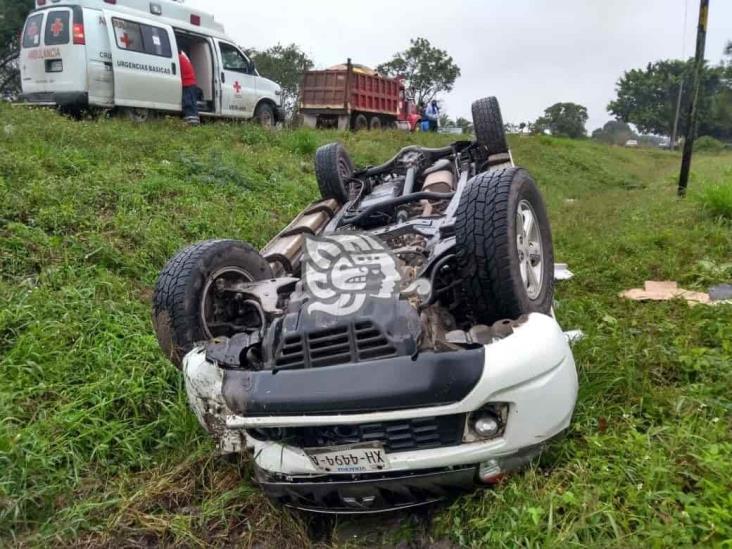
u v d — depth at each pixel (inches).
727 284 212.2
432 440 106.1
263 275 157.1
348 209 212.2
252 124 502.6
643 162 1141.7
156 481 132.7
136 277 226.2
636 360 150.2
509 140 933.2
